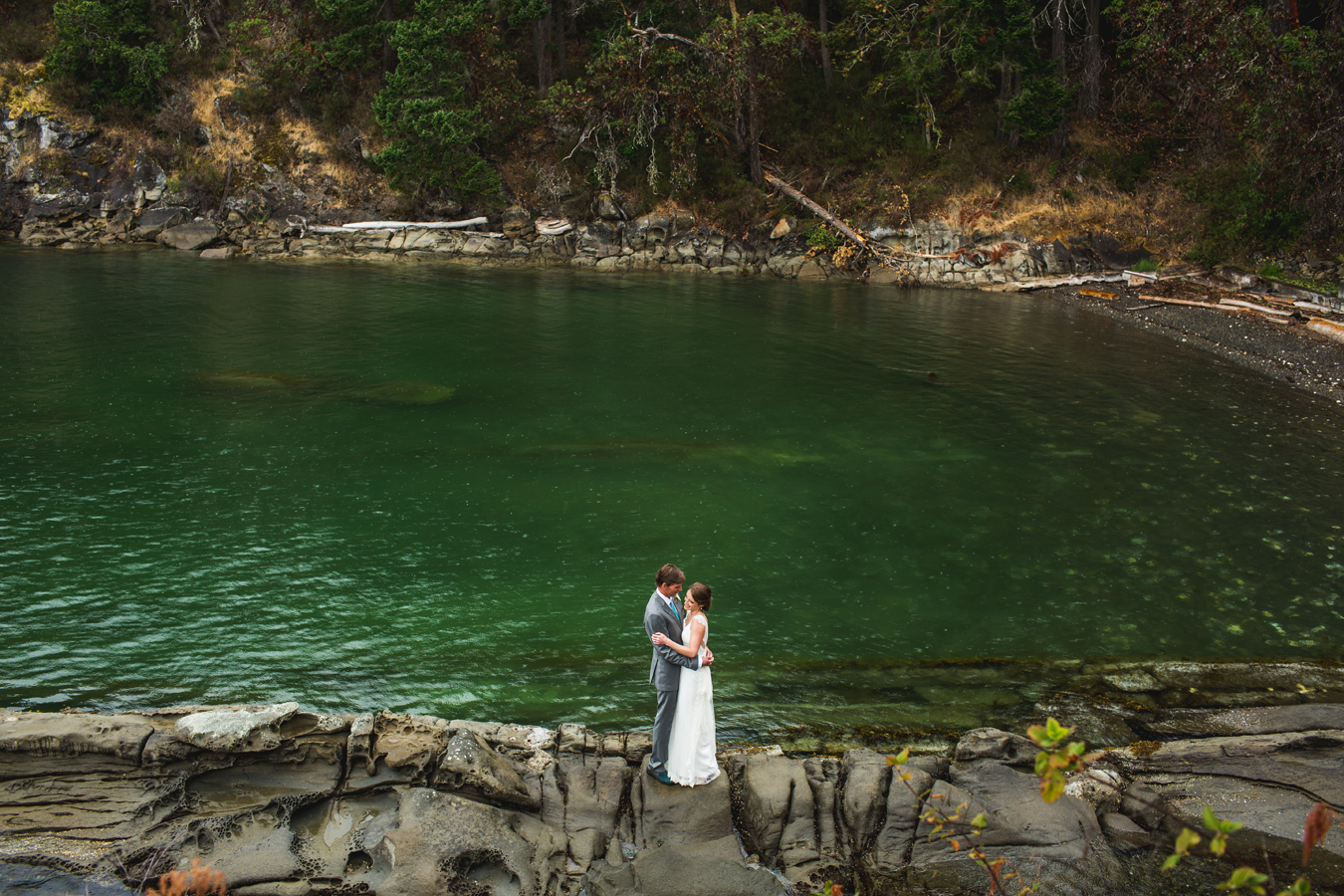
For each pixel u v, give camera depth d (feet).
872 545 35.47
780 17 111.04
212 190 119.85
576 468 42.96
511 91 122.11
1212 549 35.65
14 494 36.42
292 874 16.79
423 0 112.78
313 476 40.40
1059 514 38.99
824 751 22.63
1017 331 80.89
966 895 17.17
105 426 45.68
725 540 35.53
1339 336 76.54
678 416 52.11
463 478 41.06
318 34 126.41
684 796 19.53
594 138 123.75
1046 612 30.35
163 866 16.83
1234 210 101.65
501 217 122.83
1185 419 53.72
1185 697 25.45
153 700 23.48
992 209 113.70
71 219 116.88
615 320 81.46
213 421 47.52
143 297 81.56
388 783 19.39
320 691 24.32
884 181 118.62
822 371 63.87
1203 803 19.92
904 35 116.98
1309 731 22.99
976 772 20.71
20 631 26.37
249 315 76.18
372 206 122.21
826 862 18.06
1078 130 117.80
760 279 112.78
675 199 123.03
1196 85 100.94
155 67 119.96
